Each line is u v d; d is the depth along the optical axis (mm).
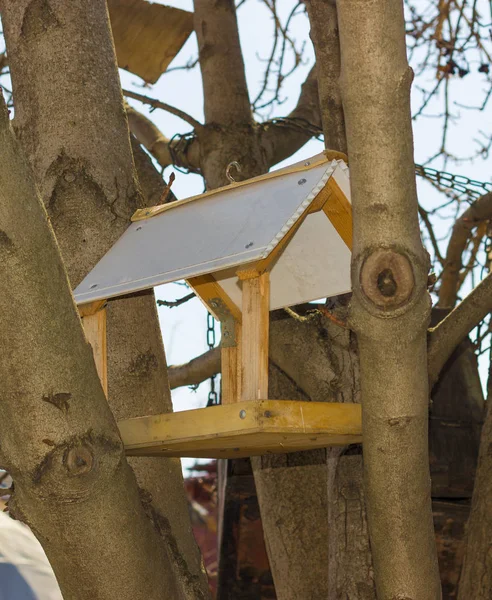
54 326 2729
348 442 3318
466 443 5371
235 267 3455
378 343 2756
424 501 3072
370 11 2562
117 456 2854
